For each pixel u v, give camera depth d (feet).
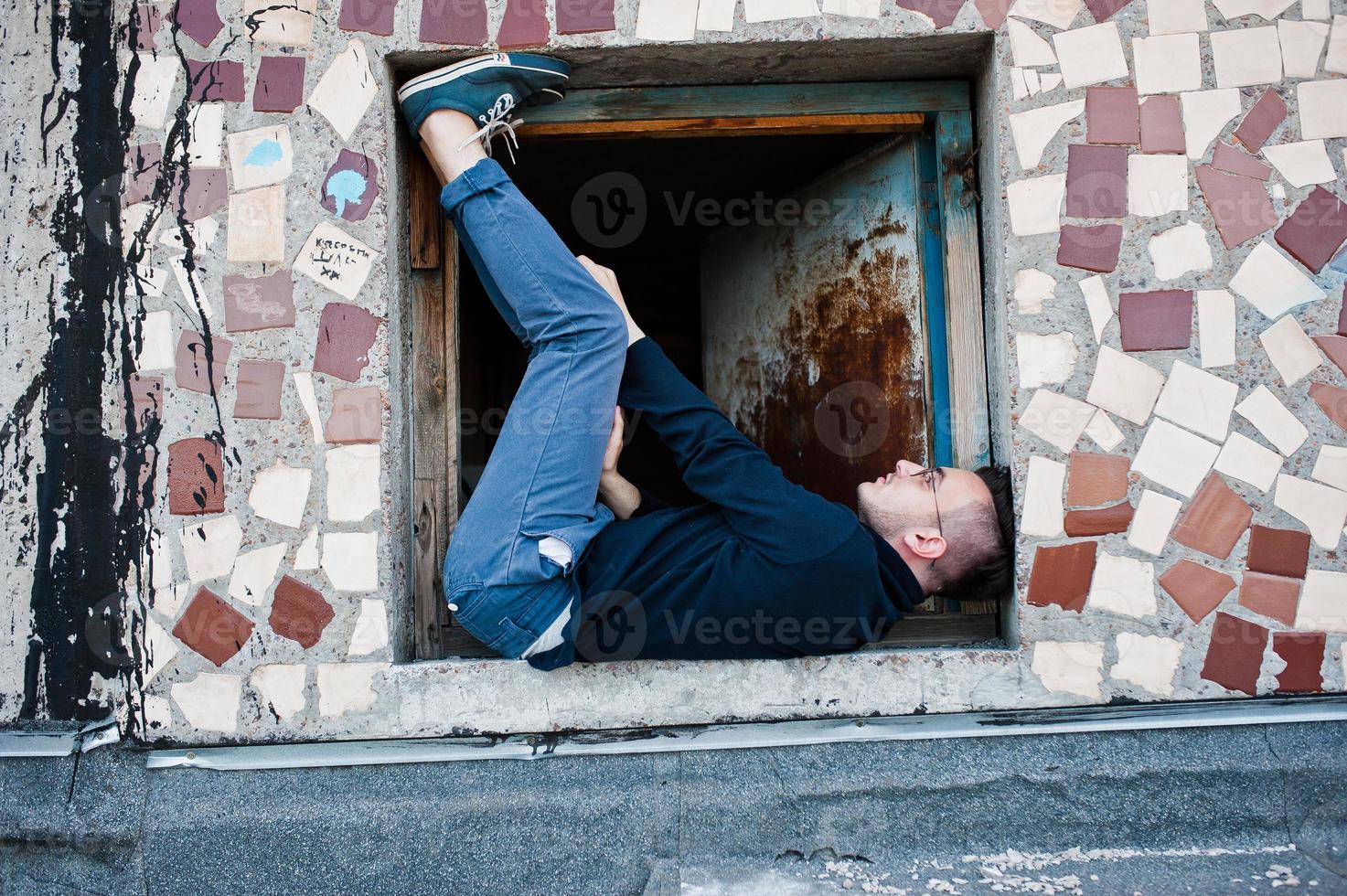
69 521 5.56
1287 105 5.63
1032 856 5.36
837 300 7.54
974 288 6.17
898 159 6.72
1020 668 5.55
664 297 13.08
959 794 5.42
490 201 5.42
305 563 5.50
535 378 5.45
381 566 5.52
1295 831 5.34
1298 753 5.41
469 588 5.25
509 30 5.61
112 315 5.59
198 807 5.37
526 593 5.25
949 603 6.36
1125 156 5.63
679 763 5.47
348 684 5.49
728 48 5.68
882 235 6.93
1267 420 5.55
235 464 5.53
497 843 5.35
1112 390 5.57
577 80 6.06
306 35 5.63
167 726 5.48
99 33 5.67
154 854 5.32
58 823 5.35
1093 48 5.64
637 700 5.55
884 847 5.39
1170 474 5.54
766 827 5.40
